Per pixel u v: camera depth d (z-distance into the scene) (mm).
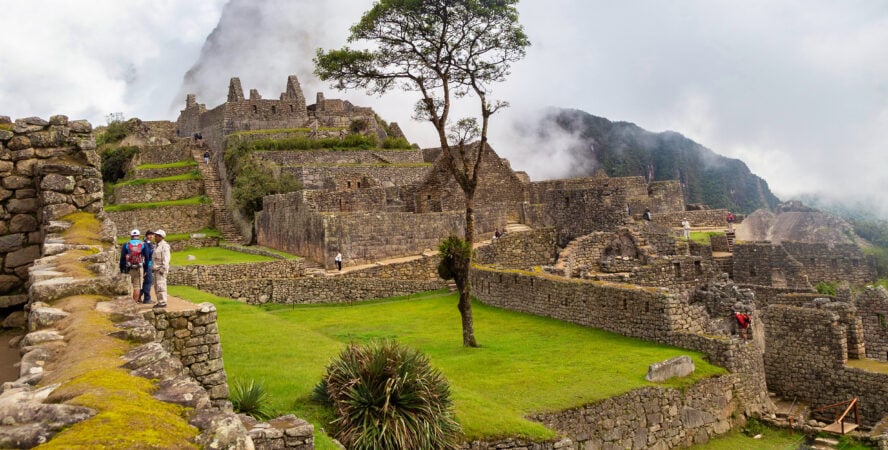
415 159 69438
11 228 18562
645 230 42281
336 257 41094
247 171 59125
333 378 16391
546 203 47656
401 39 29453
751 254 45250
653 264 38344
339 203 46531
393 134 91000
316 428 14953
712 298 31031
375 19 28578
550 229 45562
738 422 24141
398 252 43938
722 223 56781
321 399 16578
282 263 39875
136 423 6285
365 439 14859
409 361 16500
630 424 20828
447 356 25203
